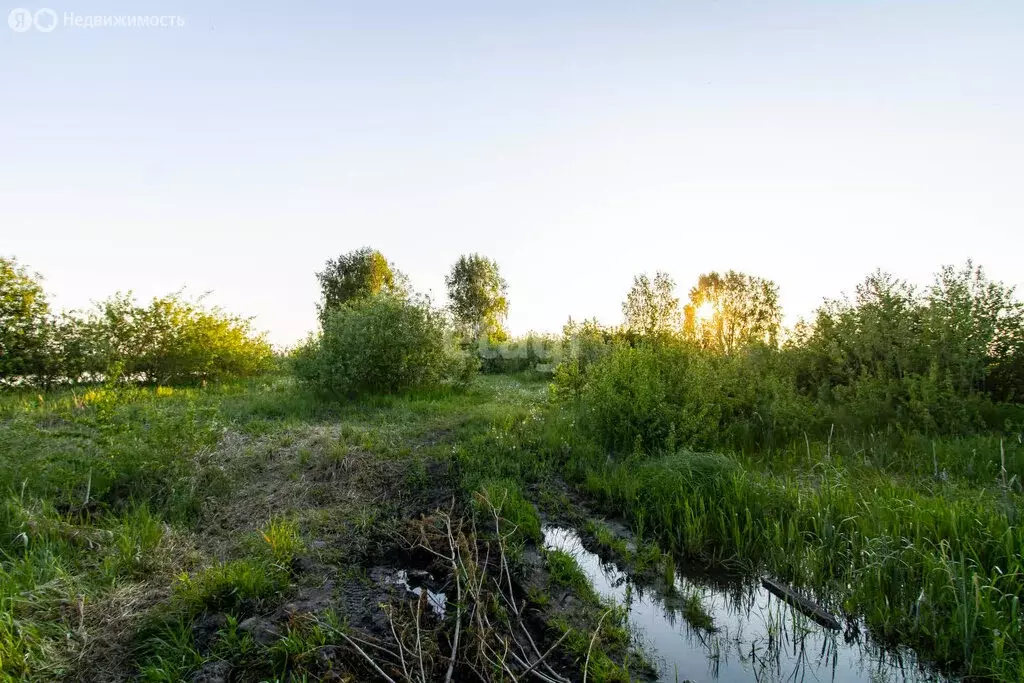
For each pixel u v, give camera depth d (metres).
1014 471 5.80
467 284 28.70
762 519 4.88
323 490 5.67
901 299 8.96
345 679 2.94
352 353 10.79
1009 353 8.24
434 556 4.47
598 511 5.56
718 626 3.72
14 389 11.23
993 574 3.64
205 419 6.08
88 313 12.33
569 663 3.22
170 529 4.52
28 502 4.77
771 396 8.34
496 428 7.99
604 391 7.85
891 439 7.09
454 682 3.04
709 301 16.83
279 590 3.78
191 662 3.06
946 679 3.14
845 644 3.51
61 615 3.35
